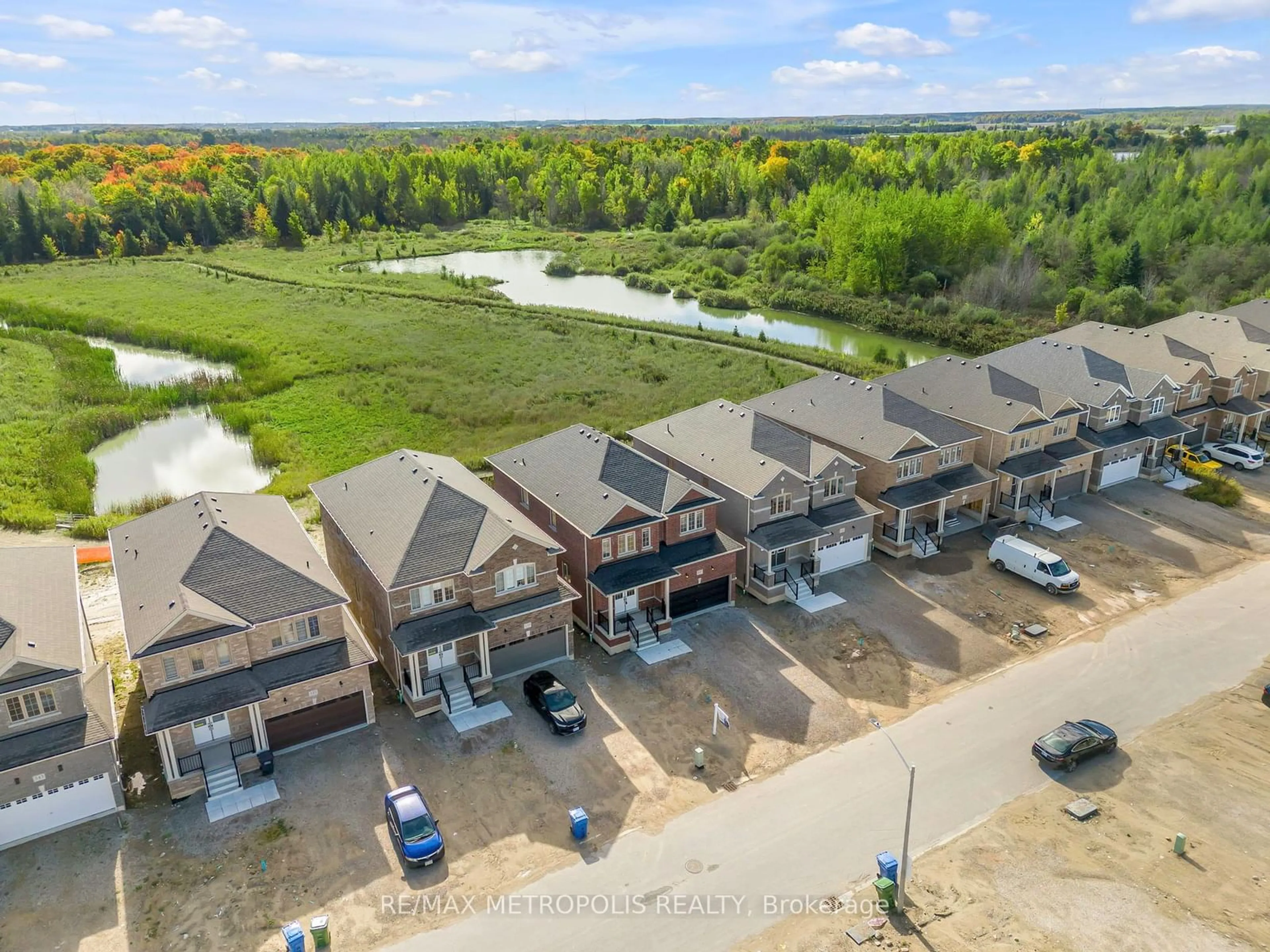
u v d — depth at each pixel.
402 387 78.44
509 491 47.62
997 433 52.97
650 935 25.92
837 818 30.53
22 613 30.89
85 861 28.41
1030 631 41.81
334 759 33.25
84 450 65.19
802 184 186.12
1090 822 30.23
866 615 43.69
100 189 175.00
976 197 156.38
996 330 99.00
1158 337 66.19
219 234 160.25
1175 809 30.86
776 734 34.97
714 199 179.00
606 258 144.62
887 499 48.78
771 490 44.38
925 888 27.55
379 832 29.88
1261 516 54.09
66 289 118.31
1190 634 41.66
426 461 44.31
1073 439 56.41
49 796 29.19
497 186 198.50
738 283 126.94
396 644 34.81
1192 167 171.88
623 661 39.81
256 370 81.88
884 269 113.81
